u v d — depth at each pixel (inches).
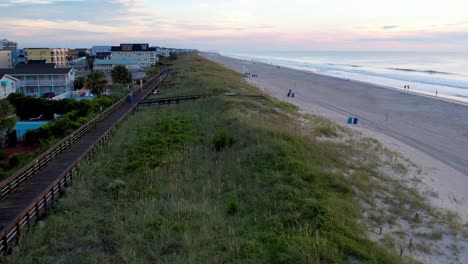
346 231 436.1
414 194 641.6
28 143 1136.8
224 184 615.8
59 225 472.4
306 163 668.1
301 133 987.3
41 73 2326.5
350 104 1792.6
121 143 879.1
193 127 1019.9
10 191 547.2
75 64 4923.7
